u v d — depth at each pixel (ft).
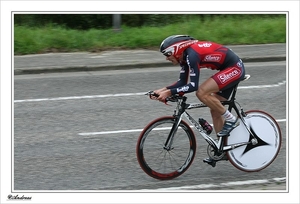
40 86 53.52
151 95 29.76
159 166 31.07
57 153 35.47
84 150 35.99
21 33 71.00
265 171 32.60
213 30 75.72
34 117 43.29
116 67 61.36
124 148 36.40
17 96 49.70
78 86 53.36
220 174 32.17
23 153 35.45
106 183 30.68
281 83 53.93
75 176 31.71
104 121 42.16
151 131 30.99
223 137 31.42
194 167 33.32
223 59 30.14
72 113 44.34
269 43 73.67
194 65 29.27
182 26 76.79
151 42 71.41
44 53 68.03
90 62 62.44
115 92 50.88
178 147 31.37
